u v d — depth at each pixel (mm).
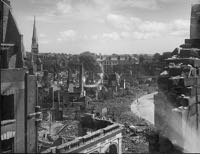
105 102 134875
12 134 31828
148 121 93938
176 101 23125
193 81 23719
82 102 110188
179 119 21984
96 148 35594
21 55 34969
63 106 108562
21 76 32969
